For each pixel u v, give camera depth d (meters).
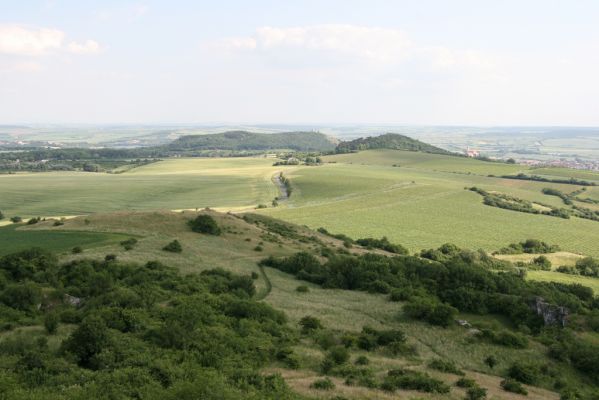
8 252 74.19
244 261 85.88
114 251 77.50
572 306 71.44
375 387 37.72
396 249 124.62
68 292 55.56
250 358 40.69
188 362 36.19
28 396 27.53
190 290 60.81
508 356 52.50
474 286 76.06
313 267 83.50
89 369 34.56
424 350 51.84
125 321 44.44
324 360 42.81
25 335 42.12
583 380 50.03
